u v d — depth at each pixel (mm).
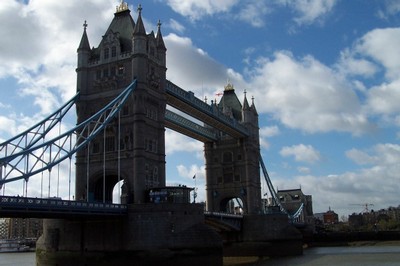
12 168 60781
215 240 72312
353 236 174375
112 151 82938
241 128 128625
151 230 70375
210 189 134875
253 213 127750
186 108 102750
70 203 60438
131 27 90125
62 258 76062
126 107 83312
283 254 114938
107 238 72562
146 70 84625
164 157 86188
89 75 88438
